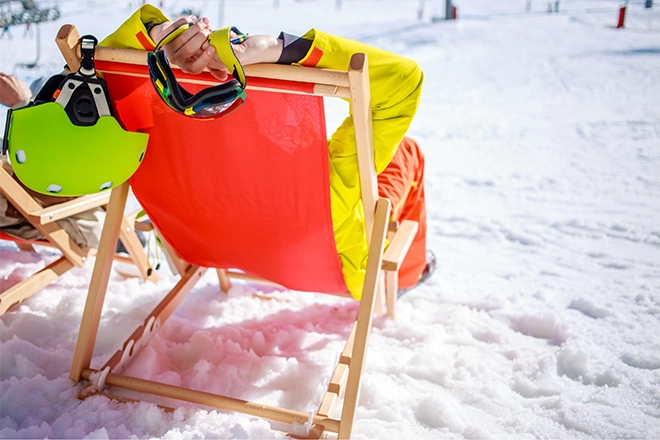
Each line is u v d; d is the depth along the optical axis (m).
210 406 1.61
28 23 10.33
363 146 1.33
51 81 1.37
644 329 2.23
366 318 1.50
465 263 2.94
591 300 2.40
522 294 2.56
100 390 1.64
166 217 1.77
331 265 1.71
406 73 1.37
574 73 11.09
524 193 4.16
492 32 18.92
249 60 1.25
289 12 23.69
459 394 1.79
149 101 1.45
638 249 3.14
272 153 1.43
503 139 5.94
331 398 1.56
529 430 1.64
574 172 4.70
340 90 1.24
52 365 1.77
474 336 2.17
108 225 1.67
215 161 1.50
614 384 1.86
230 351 1.96
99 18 14.63
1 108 3.32
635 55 13.22
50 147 1.33
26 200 1.90
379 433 1.57
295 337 2.12
